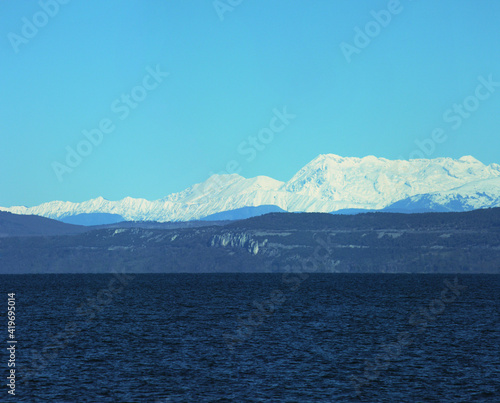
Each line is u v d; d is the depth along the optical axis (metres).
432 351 161.12
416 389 123.94
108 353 157.88
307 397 118.38
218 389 123.31
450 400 116.69
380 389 123.94
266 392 121.50
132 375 134.00
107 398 117.31
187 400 116.12
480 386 126.00
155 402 115.00
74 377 132.50
